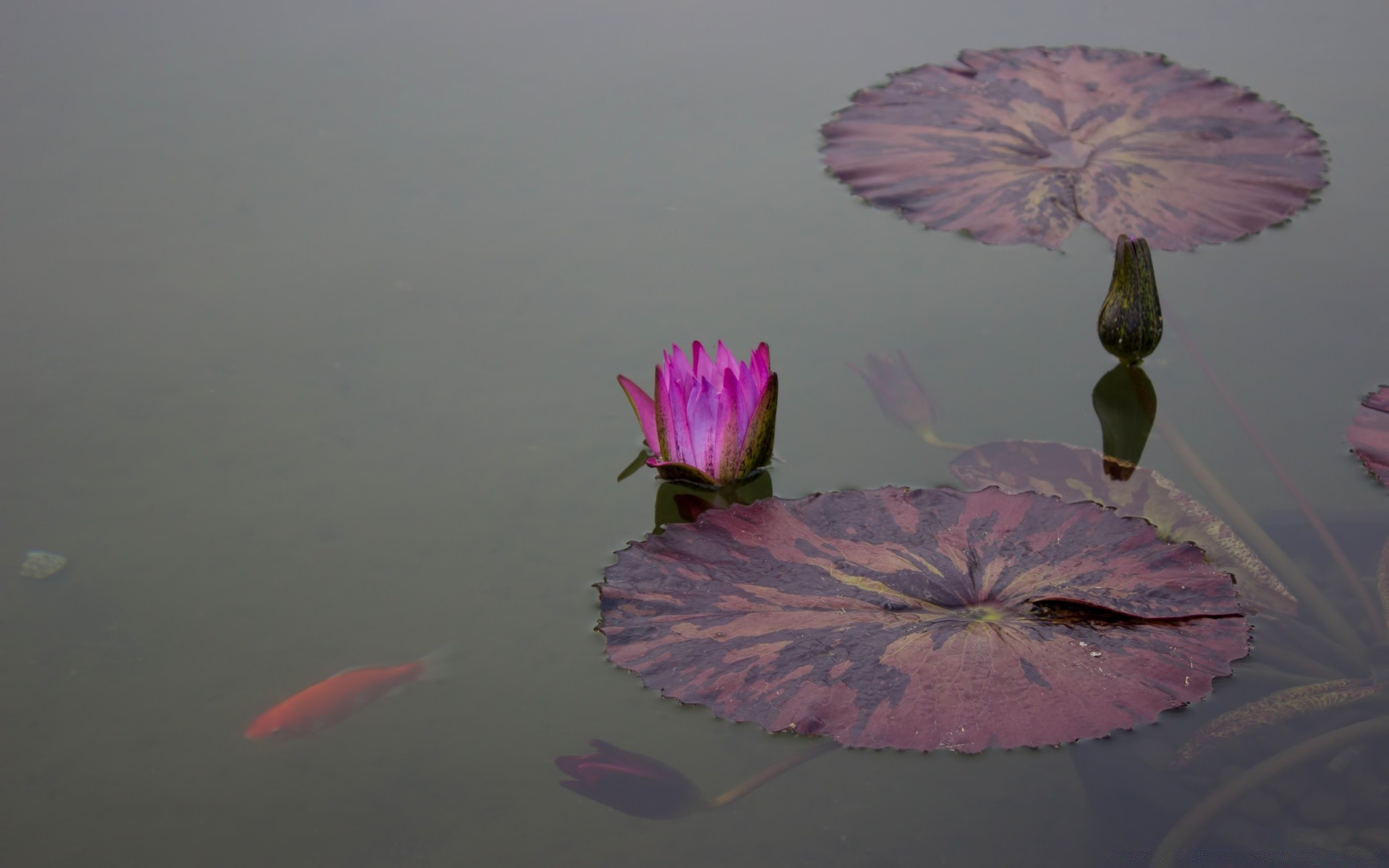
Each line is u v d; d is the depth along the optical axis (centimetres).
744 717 167
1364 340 267
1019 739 159
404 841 168
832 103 386
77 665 199
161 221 333
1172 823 164
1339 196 314
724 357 234
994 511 210
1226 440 240
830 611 187
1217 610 183
